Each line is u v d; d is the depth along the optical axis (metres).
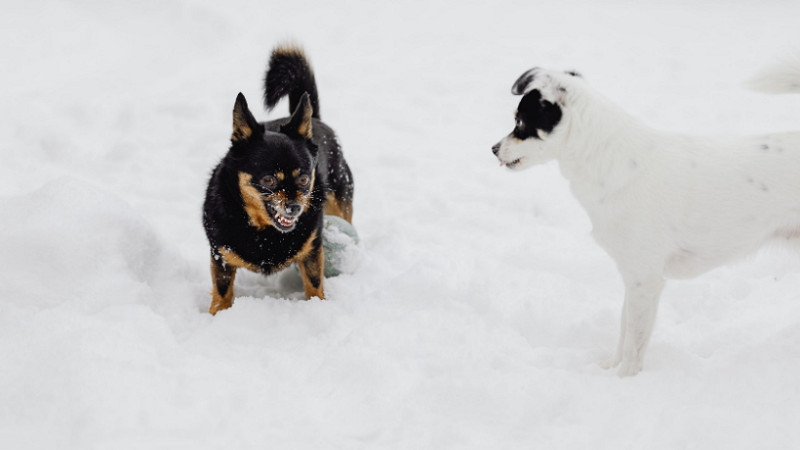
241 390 2.94
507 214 5.96
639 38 13.59
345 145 7.72
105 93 9.16
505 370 3.24
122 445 2.49
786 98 9.55
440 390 3.03
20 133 7.21
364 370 3.18
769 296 4.07
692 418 2.68
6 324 3.28
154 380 2.88
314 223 3.97
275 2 15.76
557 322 3.77
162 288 4.10
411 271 4.23
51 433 2.54
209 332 3.63
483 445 2.70
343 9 15.58
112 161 6.94
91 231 3.87
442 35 13.15
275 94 5.01
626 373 3.22
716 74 10.97
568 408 2.88
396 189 6.53
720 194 3.04
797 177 2.99
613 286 4.50
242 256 3.87
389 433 2.76
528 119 3.25
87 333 3.12
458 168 7.13
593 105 3.17
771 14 16.17
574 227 5.66
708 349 3.47
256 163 3.65
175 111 8.27
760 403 2.78
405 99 9.50
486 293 4.02
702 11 16.70
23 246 3.66
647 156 3.12
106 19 12.56
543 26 14.52
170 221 5.55
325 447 2.63
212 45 12.14
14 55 10.54
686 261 3.24
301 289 4.54
